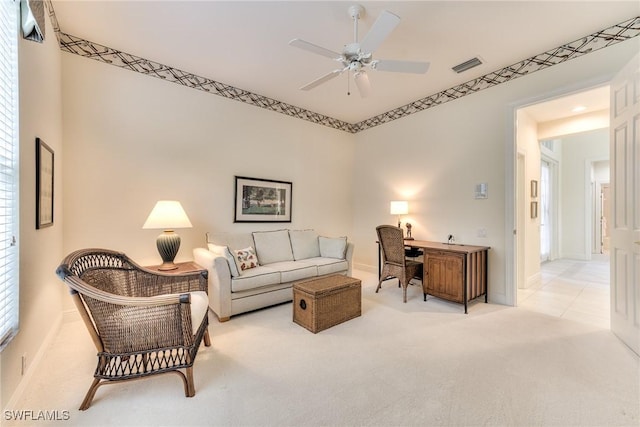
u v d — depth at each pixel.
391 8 2.26
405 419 1.48
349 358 2.09
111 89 2.90
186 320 1.68
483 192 3.47
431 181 4.06
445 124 3.87
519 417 1.49
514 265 3.23
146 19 2.43
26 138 1.77
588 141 6.27
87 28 2.57
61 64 2.62
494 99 3.35
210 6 2.27
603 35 2.55
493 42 2.74
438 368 1.95
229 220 3.77
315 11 2.31
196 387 1.74
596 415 1.50
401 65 2.26
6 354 1.46
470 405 1.58
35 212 1.90
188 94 3.39
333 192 5.07
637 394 1.67
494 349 2.22
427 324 2.72
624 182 2.26
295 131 4.48
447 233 3.86
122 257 2.10
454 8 2.26
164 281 2.21
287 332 2.54
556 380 1.81
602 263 5.91
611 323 2.52
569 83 2.76
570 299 3.51
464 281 3.05
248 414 1.52
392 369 1.94
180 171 3.35
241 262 3.21
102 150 2.86
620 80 2.31
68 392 1.68
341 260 3.93
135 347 1.64
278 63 3.17
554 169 6.38
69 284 1.51
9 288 1.57
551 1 2.18
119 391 1.71
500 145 3.31
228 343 2.32
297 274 3.34
